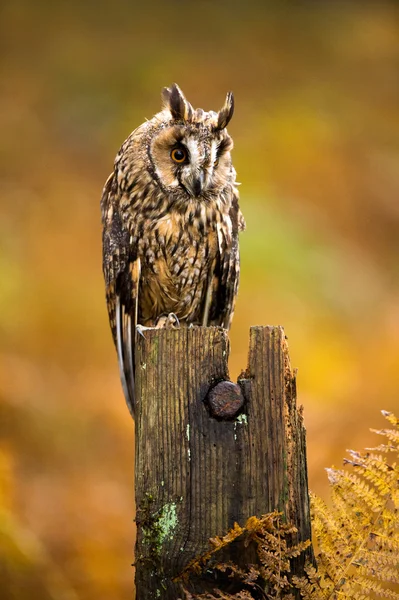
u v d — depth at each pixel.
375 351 15.28
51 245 18.61
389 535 4.43
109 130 23.64
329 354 15.35
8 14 26.75
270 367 4.51
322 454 12.41
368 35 28.66
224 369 4.60
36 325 15.99
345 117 24.33
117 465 12.75
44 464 12.38
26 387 13.55
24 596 8.78
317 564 4.48
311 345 15.67
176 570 4.45
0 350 15.27
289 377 4.55
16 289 16.56
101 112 24.14
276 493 4.43
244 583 4.36
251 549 4.38
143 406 4.65
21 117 23.48
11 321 15.89
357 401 13.52
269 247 17.89
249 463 4.46
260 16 29.17
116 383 14.66
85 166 22.50
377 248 20.39
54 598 8.91
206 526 4.46
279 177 21.53
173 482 4.53
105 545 10.84
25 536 9.40
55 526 10.99
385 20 29.47
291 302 17.02
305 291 17.38
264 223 18.73
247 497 4.45
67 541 10.69
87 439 12.97
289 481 4.45
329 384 14.27
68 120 23.66
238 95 25.47
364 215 20.92
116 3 28.22
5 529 9.18
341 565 4.42
